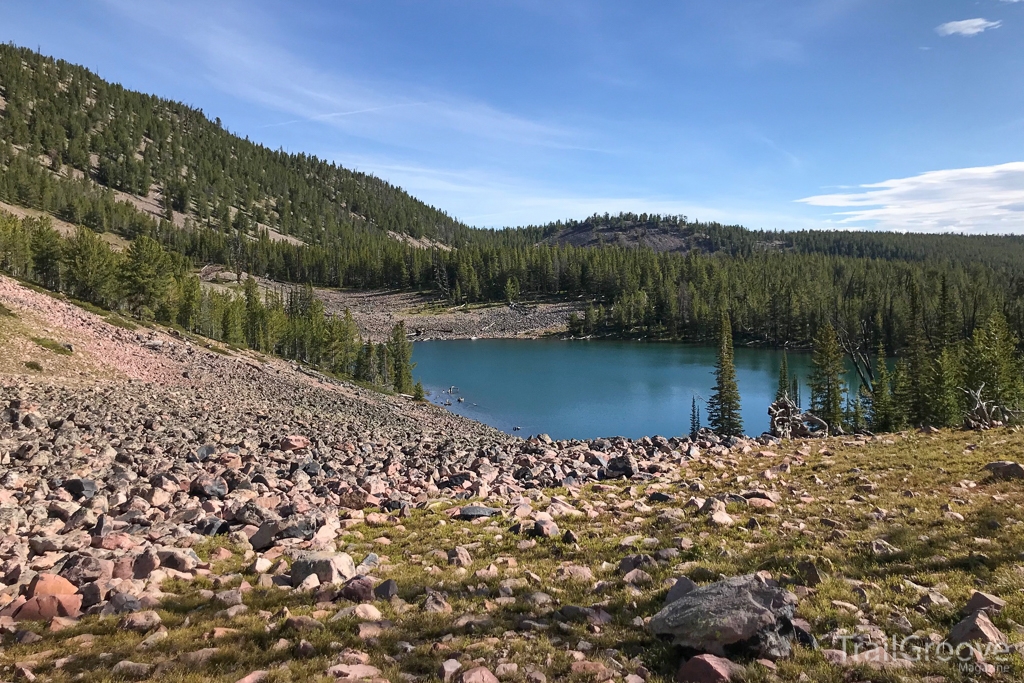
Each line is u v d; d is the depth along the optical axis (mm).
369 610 8555
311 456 24922
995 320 59469
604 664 7074
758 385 122500
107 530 12234
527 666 6988
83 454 20469
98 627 7875
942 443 21922
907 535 11266
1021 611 7578
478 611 8797
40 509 13320
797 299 179125
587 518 14484
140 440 24641
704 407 102938
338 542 12422
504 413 99812
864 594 8578
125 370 50562
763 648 6863
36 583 8781
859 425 76000
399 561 11406
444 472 22719
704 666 6512
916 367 75812
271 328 122750
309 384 82625
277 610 8648
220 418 36125
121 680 6566
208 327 117250
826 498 15016
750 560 10484
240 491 16609
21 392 31391
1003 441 20656
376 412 67812
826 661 6770
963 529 11383
